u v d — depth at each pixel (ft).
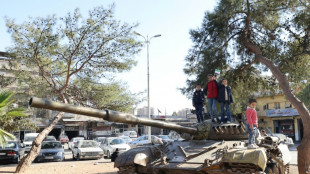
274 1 46.93
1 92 34.99
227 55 55.16
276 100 124.67
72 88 56.44
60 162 62.54
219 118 35.78
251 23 52.44
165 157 27.17
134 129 147.02
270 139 27.30
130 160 27.40
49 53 49.78
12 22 47.78
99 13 49.21
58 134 130.41
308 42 47.73
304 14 46.62
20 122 53.67
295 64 50.44
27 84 53.72
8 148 59.41
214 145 27.94
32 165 55.21
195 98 37.65
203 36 54.80
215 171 23.45
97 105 56.18
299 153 40.14
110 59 52.26
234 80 57.06
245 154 22.22
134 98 59.93
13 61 51.37
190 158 26.27
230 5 49.88
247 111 27.66
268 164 28.35
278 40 51.11
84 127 135.33
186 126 30.78
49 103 16.67
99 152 67.92
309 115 40.75
